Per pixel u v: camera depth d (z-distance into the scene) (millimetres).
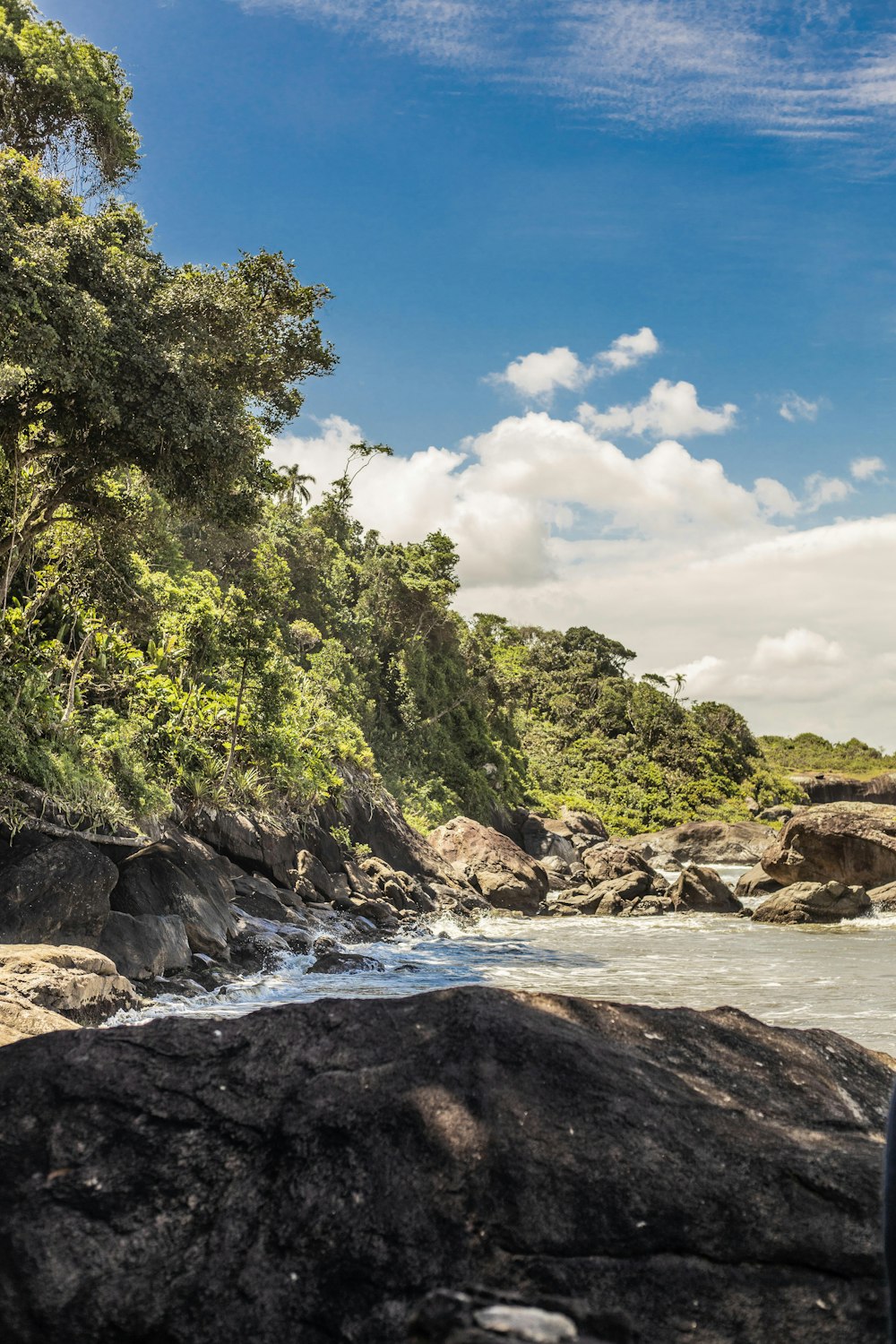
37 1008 6617
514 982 14742
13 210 14172
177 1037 1806
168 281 15930
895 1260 1014
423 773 48438
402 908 24828
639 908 29562
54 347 13500
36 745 14164
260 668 21797
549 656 101500
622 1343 1267
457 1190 1514
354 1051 1760
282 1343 1361
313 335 18250
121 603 19297
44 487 17016
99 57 19844
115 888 13602
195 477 15898
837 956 18344
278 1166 1566
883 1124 1915
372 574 53375
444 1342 1213
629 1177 1530
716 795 84250
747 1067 1957
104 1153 1589
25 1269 1420
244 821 19422
